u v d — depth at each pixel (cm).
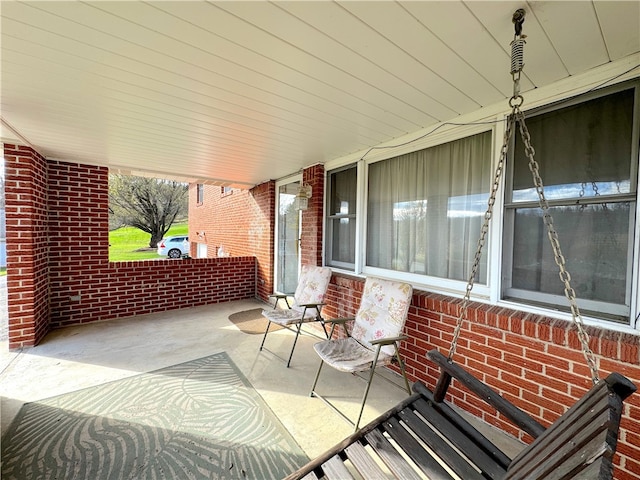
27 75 176
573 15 124
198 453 176
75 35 139
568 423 109
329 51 153
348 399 234
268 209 526
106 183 417
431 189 273
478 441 145
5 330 391
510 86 188
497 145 216
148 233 1569
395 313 238
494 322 199
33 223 328
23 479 156
